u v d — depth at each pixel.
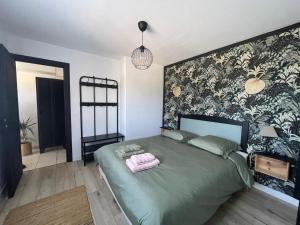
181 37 2.44
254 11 1.73
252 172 2.36
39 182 2.42
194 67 3.32
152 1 1.62
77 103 3.29
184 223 1.24
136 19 1.97
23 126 3.61
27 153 3.60
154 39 2.54
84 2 1.67
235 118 2.59
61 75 4.19
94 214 1.77
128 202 1.36
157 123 4.20
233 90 2.61
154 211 1.12
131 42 2.70
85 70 3.32
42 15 1.92
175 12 1.79
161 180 1.49
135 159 1.78
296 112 1.94
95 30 2.29
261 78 2.25
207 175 1.65
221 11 1.75
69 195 2.10
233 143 2.44
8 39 2.50
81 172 2.77
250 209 1.89
